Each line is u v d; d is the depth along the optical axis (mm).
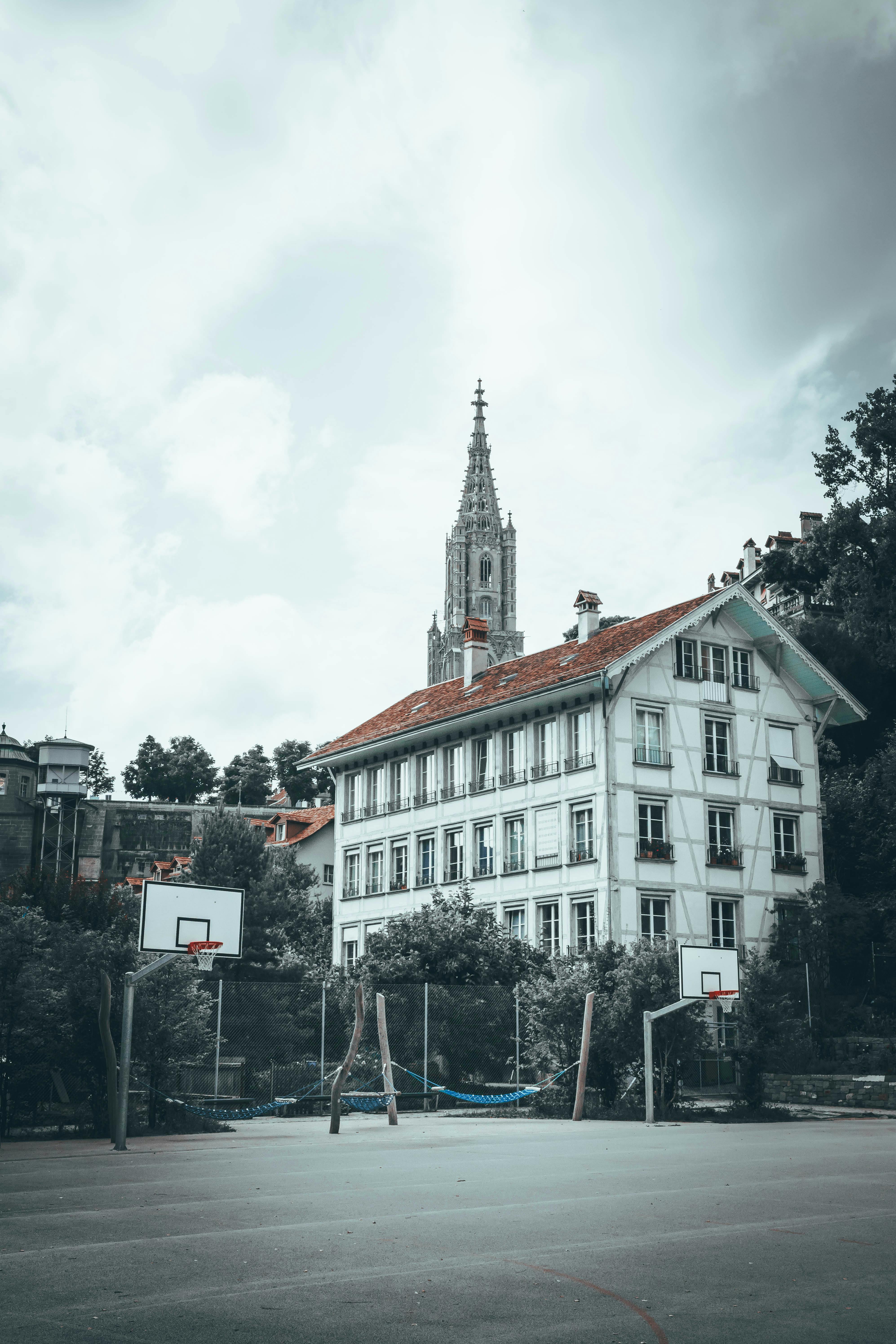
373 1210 11859
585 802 41750
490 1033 34562
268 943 56469
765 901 43406
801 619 58062
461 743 48000
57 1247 9648
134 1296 7789
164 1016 23188
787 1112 29422
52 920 28141
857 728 52906
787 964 42062
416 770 50344
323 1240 10008
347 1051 33375
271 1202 12516
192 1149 19781
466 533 175250
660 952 28844
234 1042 33938
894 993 41375
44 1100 24938
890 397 56219
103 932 24406
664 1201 12500
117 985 22922
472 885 46188
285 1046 33906
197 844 61469
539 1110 29156
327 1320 7137
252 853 61219
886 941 42500
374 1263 8984
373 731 54688
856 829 46281
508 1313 7332
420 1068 33844
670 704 42781
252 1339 6648
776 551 59094
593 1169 15953
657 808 41969
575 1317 7223
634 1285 8156
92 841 83625
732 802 43531
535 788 43969
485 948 37406
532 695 43344
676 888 41469
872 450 55281
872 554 55844
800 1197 12797
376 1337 6727
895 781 45625
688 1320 7141
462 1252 9445
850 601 55875
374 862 52625
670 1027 28062
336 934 53938
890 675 53156
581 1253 9406
